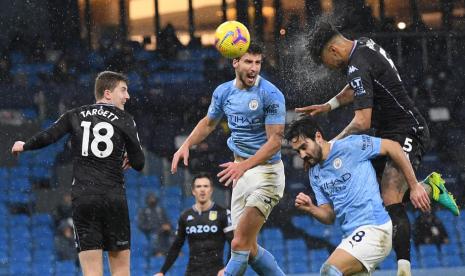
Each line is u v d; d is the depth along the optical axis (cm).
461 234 3609
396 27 4162
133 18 4381
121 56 4275
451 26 4209
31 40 4269
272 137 1475
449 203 1439
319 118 3772
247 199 1539
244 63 1473
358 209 1323
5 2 4297
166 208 3691
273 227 3606
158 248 3409
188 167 3819
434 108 4041
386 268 3344
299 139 1343
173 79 4181
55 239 3438
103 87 1502
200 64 4247
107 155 1462
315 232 3569
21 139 3903
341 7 4134
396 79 1392
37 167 3784
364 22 4153
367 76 1368
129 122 1491
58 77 4184
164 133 4003
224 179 1434
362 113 1365
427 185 1446
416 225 3541
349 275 1314
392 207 1359
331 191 1349
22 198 3653
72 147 1480
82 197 1450
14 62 4184
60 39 4300
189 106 4109
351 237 1315
